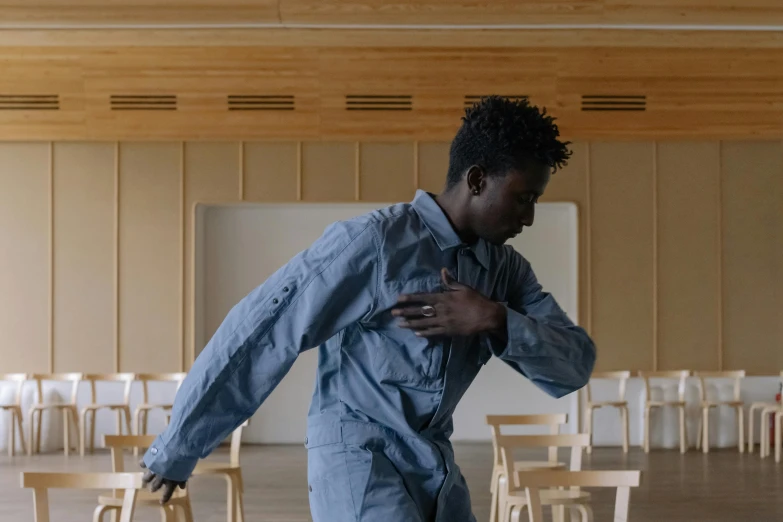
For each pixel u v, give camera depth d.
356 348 1.84
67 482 3.30
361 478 1.75
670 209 10.71
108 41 10.26
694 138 10.66
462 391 1.90
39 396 10.11
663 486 7.72
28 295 10.59
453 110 10.52
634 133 10.62
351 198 10.56
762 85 10.59
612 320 10.69
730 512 6.65
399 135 10.53
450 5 8.24
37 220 10.62
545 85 10.53
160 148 10.62
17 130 10.53
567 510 5.39
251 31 10.13
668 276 10.71
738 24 8.55
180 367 10.54
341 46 10.41
